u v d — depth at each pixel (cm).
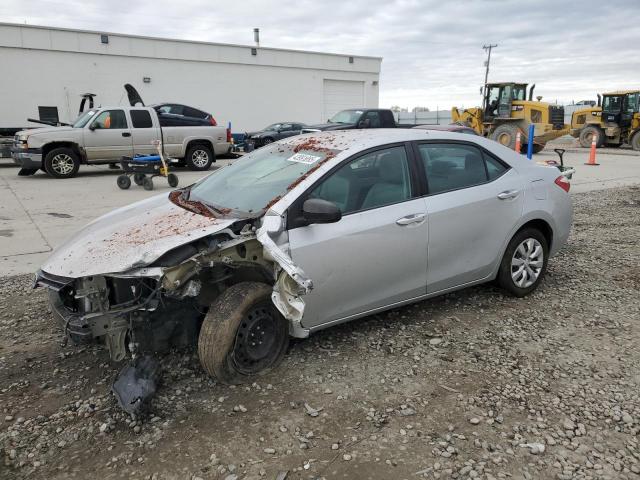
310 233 342
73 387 335
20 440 281
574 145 3044
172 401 316
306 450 272
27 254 650
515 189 451
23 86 2281
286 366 356
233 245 317
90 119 1412
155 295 307
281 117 3066
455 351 379
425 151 412
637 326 421
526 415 301
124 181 1180
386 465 260
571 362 363
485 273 445
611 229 784
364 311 382
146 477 254
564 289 506
